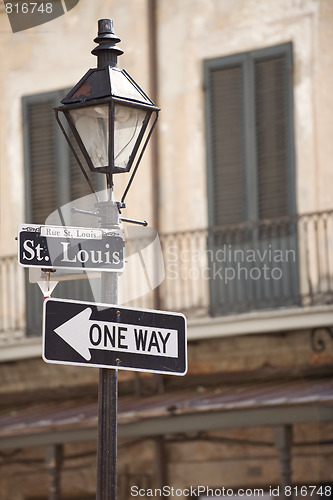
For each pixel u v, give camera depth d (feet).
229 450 91.04
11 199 99.71
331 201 88.43
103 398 32.68
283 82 90.22
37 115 98.94
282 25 90.48
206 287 92.07
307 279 88.33
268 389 87.71
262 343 91.15
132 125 33.88
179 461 92.68
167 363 33.96
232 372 92.17
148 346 33.63
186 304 92.43
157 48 95.14
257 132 90.94
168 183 94.07
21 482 98.84
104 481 32.14
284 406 82.79
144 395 93.45
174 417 86.17
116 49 34.40
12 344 98.02
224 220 92.07
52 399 99.14
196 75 93.56
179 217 93.61
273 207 90.27
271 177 90.43
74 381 98.37
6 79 100.37
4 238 99.45
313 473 87.10
